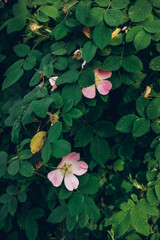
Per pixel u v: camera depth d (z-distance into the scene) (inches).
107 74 18.1
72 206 17.7
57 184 18.2
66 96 17.3
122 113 19.7
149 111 16.9
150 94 18.3
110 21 16.5
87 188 18.1
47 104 16.5
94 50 16.8
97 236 20.8
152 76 18.6
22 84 21.6
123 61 17.6
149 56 18.9
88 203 18.2
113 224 16.7
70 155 18.2
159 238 18.8
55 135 16.4
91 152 18.8
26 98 17.8
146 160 18.2
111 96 20.0
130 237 18.5
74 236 21.5
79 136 18.9
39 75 18.5
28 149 18.2
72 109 17.2
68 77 17.3
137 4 16.9
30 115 17.4
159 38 17.5
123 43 17.6
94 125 19.0
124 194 19.8
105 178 20.7
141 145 19.5
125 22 17.6
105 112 20.3
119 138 19.9
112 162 20.6
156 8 17.4
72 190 18.0
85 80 17.2
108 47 17.7
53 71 18.4
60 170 18.3
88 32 17.5
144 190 18.4
